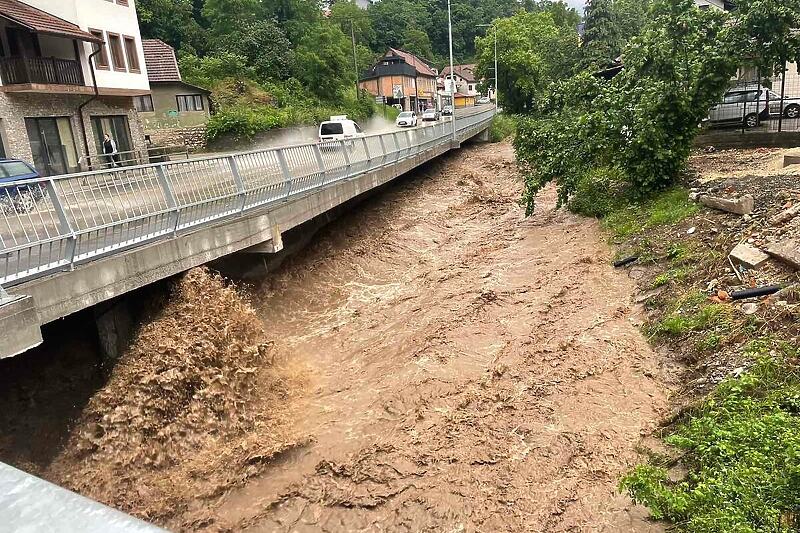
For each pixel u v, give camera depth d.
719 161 13.91
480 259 12.91
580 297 9.66
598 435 6.17
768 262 7.71
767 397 5.50
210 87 39.84
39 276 6.20
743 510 3.75
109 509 0.99
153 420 7.11
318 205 12.24
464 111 58.91
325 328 10.26
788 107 19.77
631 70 13.35
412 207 18.23
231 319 8.28
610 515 5.10
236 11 49.19
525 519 5.25
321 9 64.31
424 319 9.89
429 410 7.10
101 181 7.02
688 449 5.50
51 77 19.22
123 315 8.11
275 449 6.58
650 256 9.99
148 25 46.75
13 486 1.08
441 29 95.31
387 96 68.69
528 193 14.55
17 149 18.20
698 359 6.89
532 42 55.25
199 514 5.90
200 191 8.63
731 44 11.91
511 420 6.65
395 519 5.52
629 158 12.77
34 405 7.06
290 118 38.56
